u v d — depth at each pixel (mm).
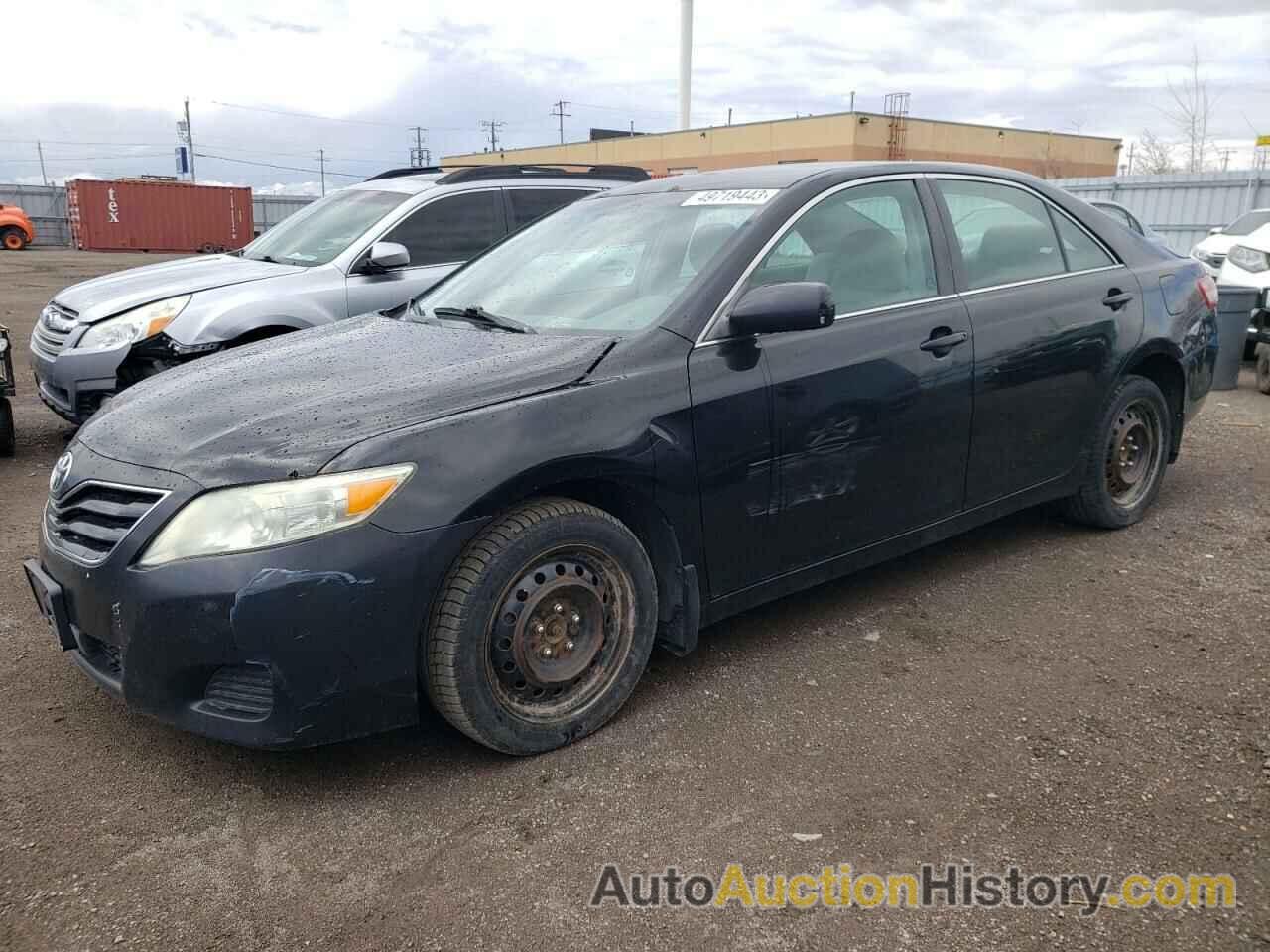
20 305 17297
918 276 3771
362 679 2596
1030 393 4039
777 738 3014
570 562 2918
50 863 2467
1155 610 3887
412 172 8250
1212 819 2570
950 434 3770
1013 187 4277
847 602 4027
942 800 2680
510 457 2721
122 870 2445
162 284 6465
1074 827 2555
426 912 2289
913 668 3447
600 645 3020
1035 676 3371
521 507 2824
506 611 2791
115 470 2783
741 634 3752
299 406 2855
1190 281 4832
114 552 2637
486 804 2705
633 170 8320
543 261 3918
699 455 3086
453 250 6977
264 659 2504
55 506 2984
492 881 2395
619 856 2482
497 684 2822
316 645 2521
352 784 2809
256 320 6137
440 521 2615
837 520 3508
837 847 2502
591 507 2934
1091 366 4273
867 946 2172
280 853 2510
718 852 2490
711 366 3137
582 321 3391
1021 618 3840
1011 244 4164
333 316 6422
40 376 6531
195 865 2465
